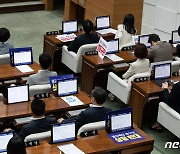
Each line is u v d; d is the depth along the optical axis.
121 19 11.23
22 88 6.43
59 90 6.70
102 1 11.39
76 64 8.74
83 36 8.78
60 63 9.58
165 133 7.50
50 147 5.26
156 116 7.64
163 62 7.49
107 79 8.48
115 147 5.39
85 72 8.46
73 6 12.74
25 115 6.17
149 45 8.90
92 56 8.36
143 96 7.15
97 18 9.93
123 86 7.55
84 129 5.53
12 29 12.13
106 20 10.03
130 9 11.24
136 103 7.36
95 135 5.58
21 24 12.59
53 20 13.11
